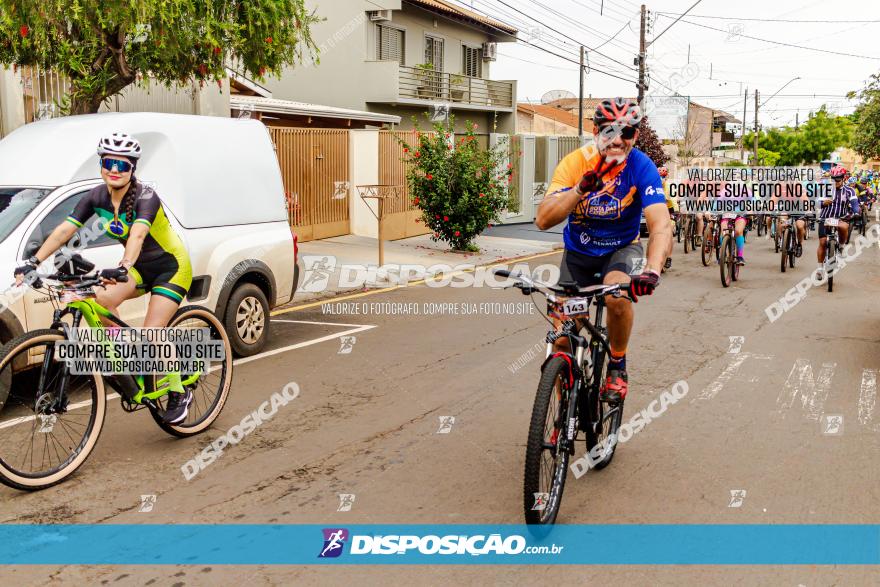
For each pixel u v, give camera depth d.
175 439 5.54
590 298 4.21
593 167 4.30
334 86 27.12
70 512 4.34
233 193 7.93
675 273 14.65
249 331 7.97
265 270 8.15
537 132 51.19
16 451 5.04
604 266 4.67
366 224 18.39
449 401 6.50
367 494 4.61
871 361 7.87
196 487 4.70
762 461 5.14
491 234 21.70
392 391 6.77
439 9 28.47
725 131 84.56
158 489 4.66
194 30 9.56
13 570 3.70
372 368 7.52
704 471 4.97
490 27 31.45
